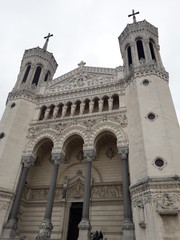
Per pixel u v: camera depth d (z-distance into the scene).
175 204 15.98
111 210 23.03
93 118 26.28
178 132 21.45
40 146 27.81
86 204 20.16
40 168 29.22
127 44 32.28
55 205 25.22
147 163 18.80
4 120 28.36
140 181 18.45
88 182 21.48
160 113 21.88
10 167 24.20
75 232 23.83
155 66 26.92
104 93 28.66
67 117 27.64
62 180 27.08
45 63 37.03
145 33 31.58
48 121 28.17
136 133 22.00
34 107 30.86
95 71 32.78
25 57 37.22
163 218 15.77
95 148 24.28
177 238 14.75
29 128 28.20
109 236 21.47
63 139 25.53
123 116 24.91
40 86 33.81
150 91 24.09
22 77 34.25
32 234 23.91
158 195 16.78
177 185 16.84
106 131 24.95
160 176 17.67
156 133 20.56
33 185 27.84
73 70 34.53
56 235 22.88
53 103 30.47
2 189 22.45
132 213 18.81
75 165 27.89
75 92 30.55
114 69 31.44
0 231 20.34
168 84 26.11
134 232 17.41
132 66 28.39
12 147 25.55
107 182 25.03
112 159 26.84
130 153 21.66
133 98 25.14
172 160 18.41
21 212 25.25
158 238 15.01
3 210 21.59
